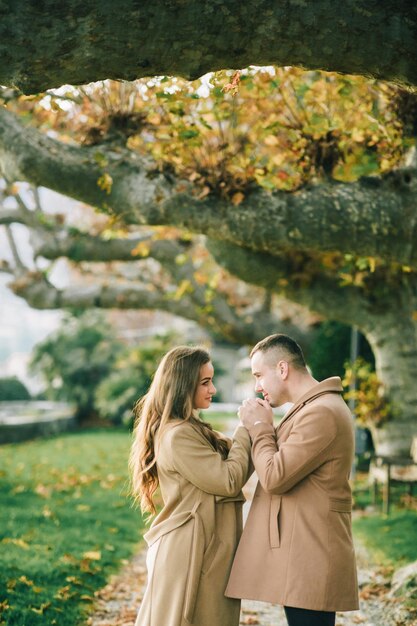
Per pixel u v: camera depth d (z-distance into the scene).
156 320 42.88
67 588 5.00
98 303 12.65
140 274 13.66
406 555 6.11
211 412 28.86
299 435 3.05
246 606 5.02
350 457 3.14
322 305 9.23
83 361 23.25
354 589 3.06
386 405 9.53
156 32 2.84
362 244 4.95
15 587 4.86
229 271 8.37
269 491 3.05
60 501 8.62
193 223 5.38
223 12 2.86
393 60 3.08
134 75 3.01
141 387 21.95
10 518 7.36
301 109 5.90
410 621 4.46
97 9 2.74
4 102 5.46
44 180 5.59
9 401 28.98
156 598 3.05
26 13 2.71
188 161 5.64
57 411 25.22
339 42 3.02
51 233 11.41
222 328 12.86
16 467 11.71
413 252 4.84
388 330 9.51
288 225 5.07
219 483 3.09
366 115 5.52
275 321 13.29
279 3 2.89
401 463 8.20
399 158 5.31
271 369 3.33
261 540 3.10
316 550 2.99
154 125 5.96
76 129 6.43
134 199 5.52
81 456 13.90
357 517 8.09
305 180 5.21
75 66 2.91
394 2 2.94
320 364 12.59
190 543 3.06
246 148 6.27
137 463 3.43
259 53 3.05
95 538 6.79
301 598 2.93
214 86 4.92
